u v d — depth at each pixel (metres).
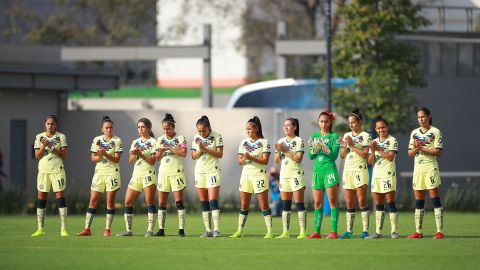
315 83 156.12
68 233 85.00
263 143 79.31
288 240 75.62
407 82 128.38
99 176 81.06
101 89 149.25
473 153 140.75
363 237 78.81
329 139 78.12
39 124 145.62
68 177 144.75
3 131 142.25
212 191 80.12
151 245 70.94
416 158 78.06
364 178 77.94
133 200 81.38
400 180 134.75
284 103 157.50
